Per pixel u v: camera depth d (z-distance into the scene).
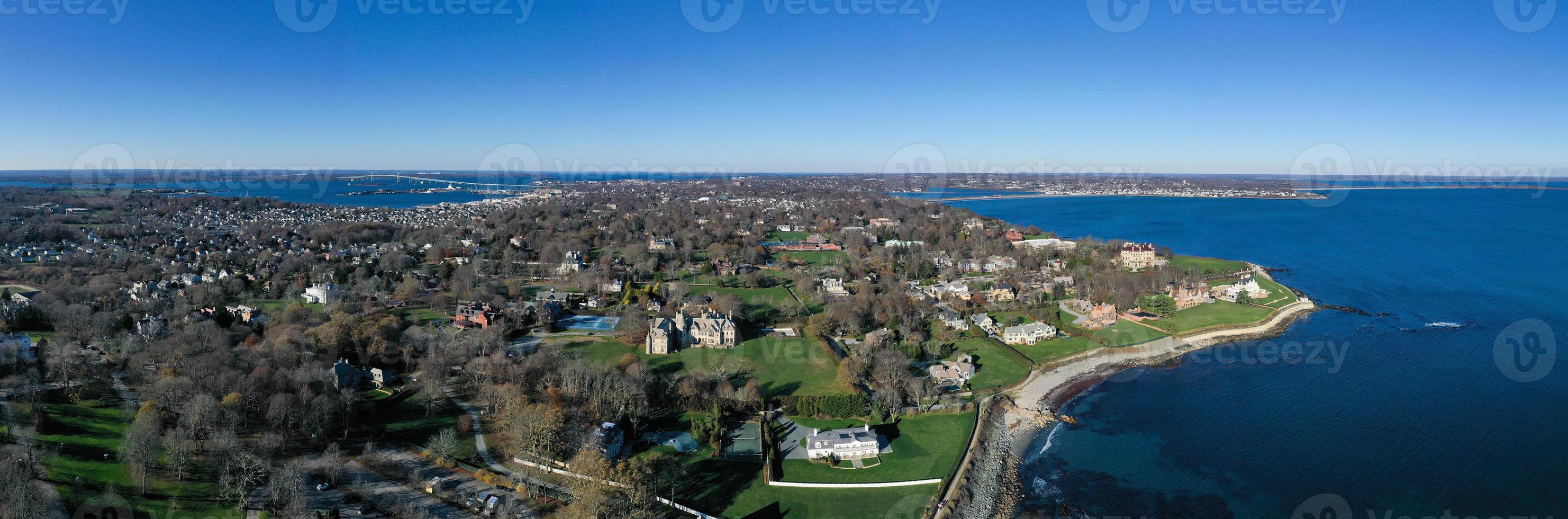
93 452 160.00
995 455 186.38
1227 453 184.75
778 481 166.50
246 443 169.38
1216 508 159.88
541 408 175.88
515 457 169.50
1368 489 164.62
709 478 167.50
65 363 196.62
